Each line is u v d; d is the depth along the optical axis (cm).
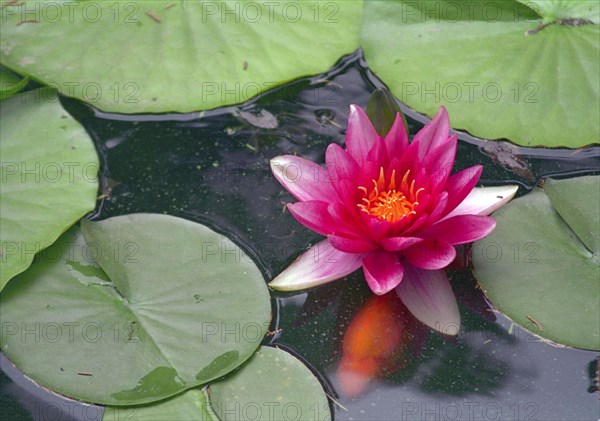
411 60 166
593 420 115
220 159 156
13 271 125
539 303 126
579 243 135
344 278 137
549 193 143
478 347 125
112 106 156
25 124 151
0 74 161
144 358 117
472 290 132
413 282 133
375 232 124
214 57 164
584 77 159
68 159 146
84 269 130
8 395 115
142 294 126
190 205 147
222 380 116
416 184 130
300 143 159
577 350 124
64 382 114
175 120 164
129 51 163
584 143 152
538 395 119
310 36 171
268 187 151
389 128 148
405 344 125
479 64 163
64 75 159
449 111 157
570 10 170
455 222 128
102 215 144
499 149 158
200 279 129
